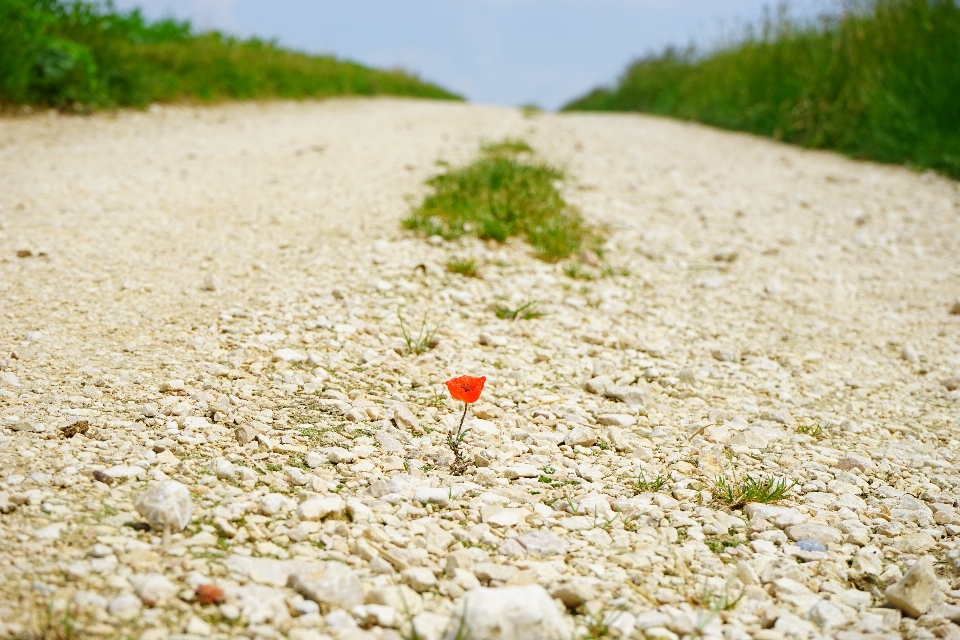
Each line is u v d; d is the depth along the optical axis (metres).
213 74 7.20
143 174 3.79
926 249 3.58
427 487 1.66
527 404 1.97
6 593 1.34
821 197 4.50
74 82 5.43
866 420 2.03
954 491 1.78
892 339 2.58
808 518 1.66
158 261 2.56
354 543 1.50
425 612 1.40
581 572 1.50
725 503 1.70
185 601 1.36
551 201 3.60
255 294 2.35
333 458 1.70
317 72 9.39
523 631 1.34
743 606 1.46
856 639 1.41
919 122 5.47
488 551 1.53
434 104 10.59
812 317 2.73
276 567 1.44
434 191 3.81
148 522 1.48
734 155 6.08
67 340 1.98
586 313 2.55
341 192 3.71
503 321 2.39
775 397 2.10
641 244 3.34
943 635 1.42
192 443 1.68
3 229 2.71
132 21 7.31
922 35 5.80
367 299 2.39
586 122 8.42
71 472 1.56
